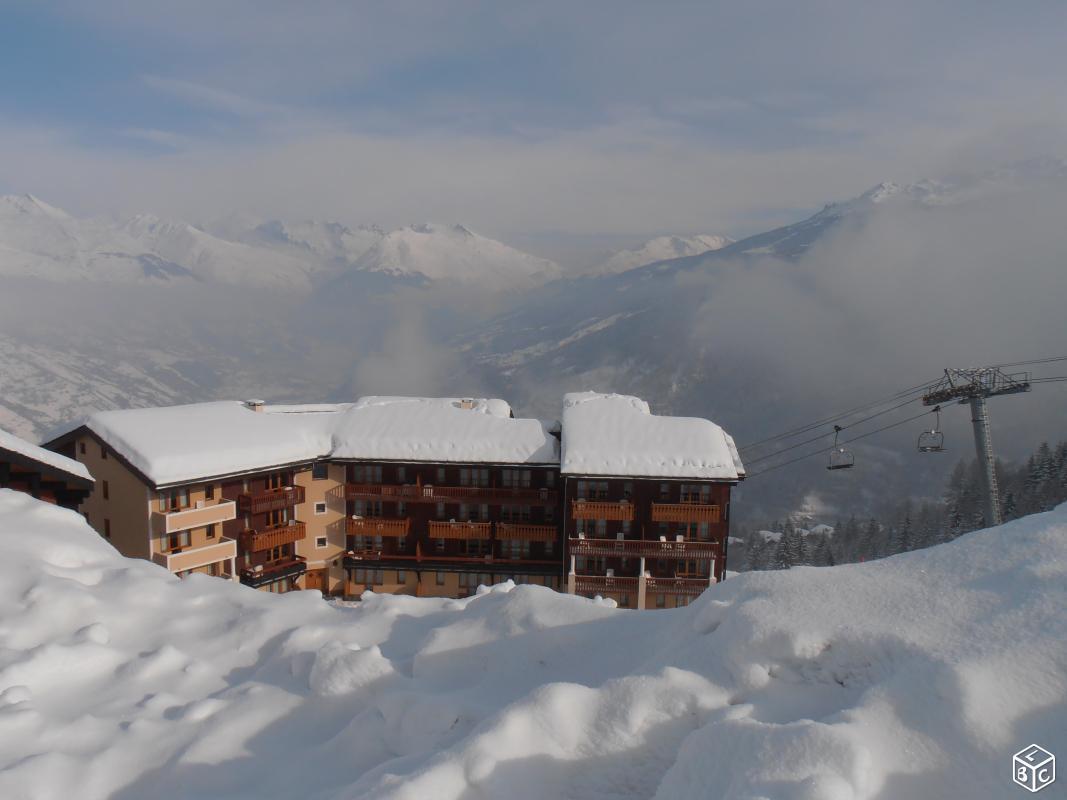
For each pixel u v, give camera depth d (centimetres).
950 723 548
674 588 3828
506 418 4300
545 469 4084
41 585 1038
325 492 4156
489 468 4075
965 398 2855
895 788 527
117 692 869
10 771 685
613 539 3909
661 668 704
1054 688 558
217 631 1041
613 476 3697
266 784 712
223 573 3628
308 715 821
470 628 947
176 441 3484
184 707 832
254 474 3622
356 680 841
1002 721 543
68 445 3644
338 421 4150
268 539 3750
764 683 672
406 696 766
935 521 9131
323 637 993
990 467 2775
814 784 489
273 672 926
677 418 4062
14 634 940
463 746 626
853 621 695
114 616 1038
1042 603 638
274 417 4028
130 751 745
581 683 816
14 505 1331
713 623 786
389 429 4084
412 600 1127
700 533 3894
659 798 577
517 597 992
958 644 618
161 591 1127
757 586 809
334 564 4203
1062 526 768
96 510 3550
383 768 659
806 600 751
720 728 582
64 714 814
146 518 3353
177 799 689
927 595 711
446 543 4222
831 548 9381
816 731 538
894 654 638
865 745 540
